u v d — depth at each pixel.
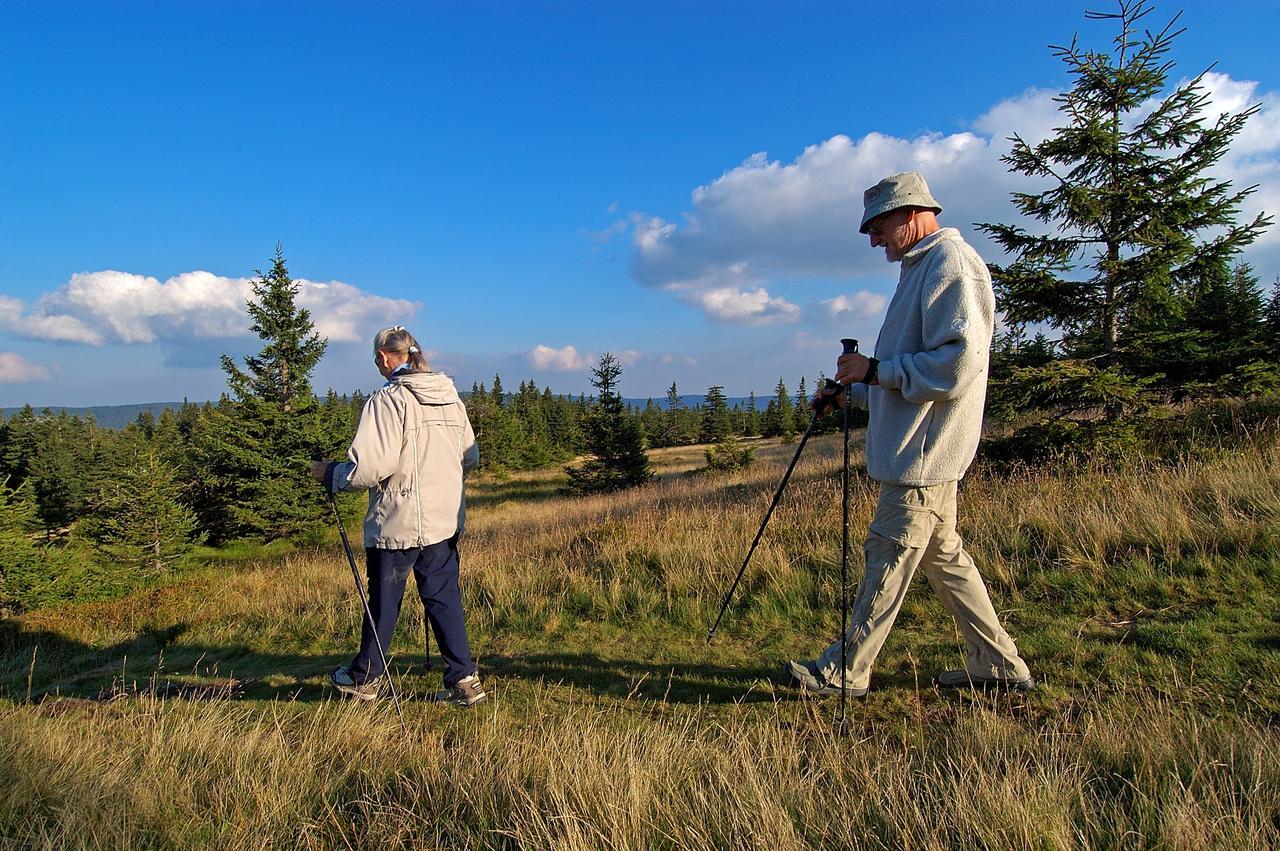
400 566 3.60
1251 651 3.13
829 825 2.14
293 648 5.20
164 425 57.75
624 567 6.11
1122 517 4.93
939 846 1.96
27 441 46.56
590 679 3.88
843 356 2.94
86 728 3.45
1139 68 7.09
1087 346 7.88
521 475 40.38
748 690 3.49
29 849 2.21
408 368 3.72
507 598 5.59
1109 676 3.12
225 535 19.19
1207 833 1.86
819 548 5.68
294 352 19.81
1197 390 7.88
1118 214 7.23
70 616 6.70
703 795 2.27
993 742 2.54
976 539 5.30
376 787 2.61
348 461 3.49
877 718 3.01
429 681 4.03
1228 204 6.88
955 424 2.86
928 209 3.04
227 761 2.85
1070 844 1.91
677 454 47.38
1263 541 4.23
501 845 2.19
